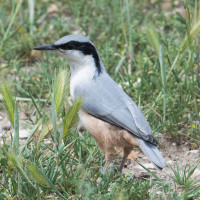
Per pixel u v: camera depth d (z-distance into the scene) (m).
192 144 10.99
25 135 11.42
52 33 16.84
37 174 7.79
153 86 12.73
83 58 10.20
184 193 8.27
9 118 8.38
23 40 15.66
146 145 9.09
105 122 9.63
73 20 17.98
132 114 9.42
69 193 8.78
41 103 12.95
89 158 9.48
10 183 8.70
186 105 11.80
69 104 10.20
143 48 15.00
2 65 14.63
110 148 9.70
